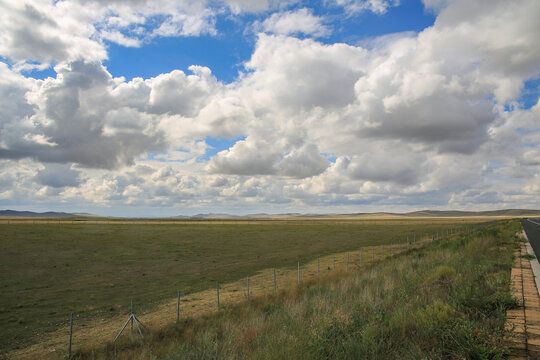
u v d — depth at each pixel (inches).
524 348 216.7
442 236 2167.8
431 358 203.5
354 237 2642.7
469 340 211.9
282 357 219.3
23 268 1299.2
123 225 4399.6
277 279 981.8
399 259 986.1
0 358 461.7
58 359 417.7
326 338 241.1
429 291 372.5
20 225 3737.7
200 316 557.6
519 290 374.9
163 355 352.8
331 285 628.7
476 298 307.3
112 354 403.9
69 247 1925.4
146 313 672.4
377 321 267.9
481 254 695.1
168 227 4072.3
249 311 526.6
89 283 1042.1
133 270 1269.7
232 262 1438.2
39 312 719.1
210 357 272.2
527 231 1598.2
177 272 1224.8
